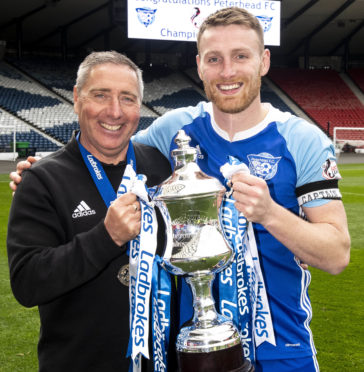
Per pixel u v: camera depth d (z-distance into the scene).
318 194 1.55
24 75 25.42
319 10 24.38
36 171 1.45
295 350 1.61
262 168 1.63
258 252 1.63
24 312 3.75
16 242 1.36
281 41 29.36
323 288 4.36
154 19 19.91
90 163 1.54
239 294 1.44
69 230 1.45
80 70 1.48
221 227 1.30
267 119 1.66
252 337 1.46
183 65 30.30
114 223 1.22
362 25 27.11
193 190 1.21
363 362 2.91
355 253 5.61
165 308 1.41
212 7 20.19
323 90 30.23
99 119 1.46
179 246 1.25
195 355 1.19
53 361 1.46
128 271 1.49
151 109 26.20
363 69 31.64
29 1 21.78
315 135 1.61
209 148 1.72
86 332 1.45
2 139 20.25
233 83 1.50
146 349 1.24
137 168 1.66
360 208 8.83
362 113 28.91
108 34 26.44
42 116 22.50
